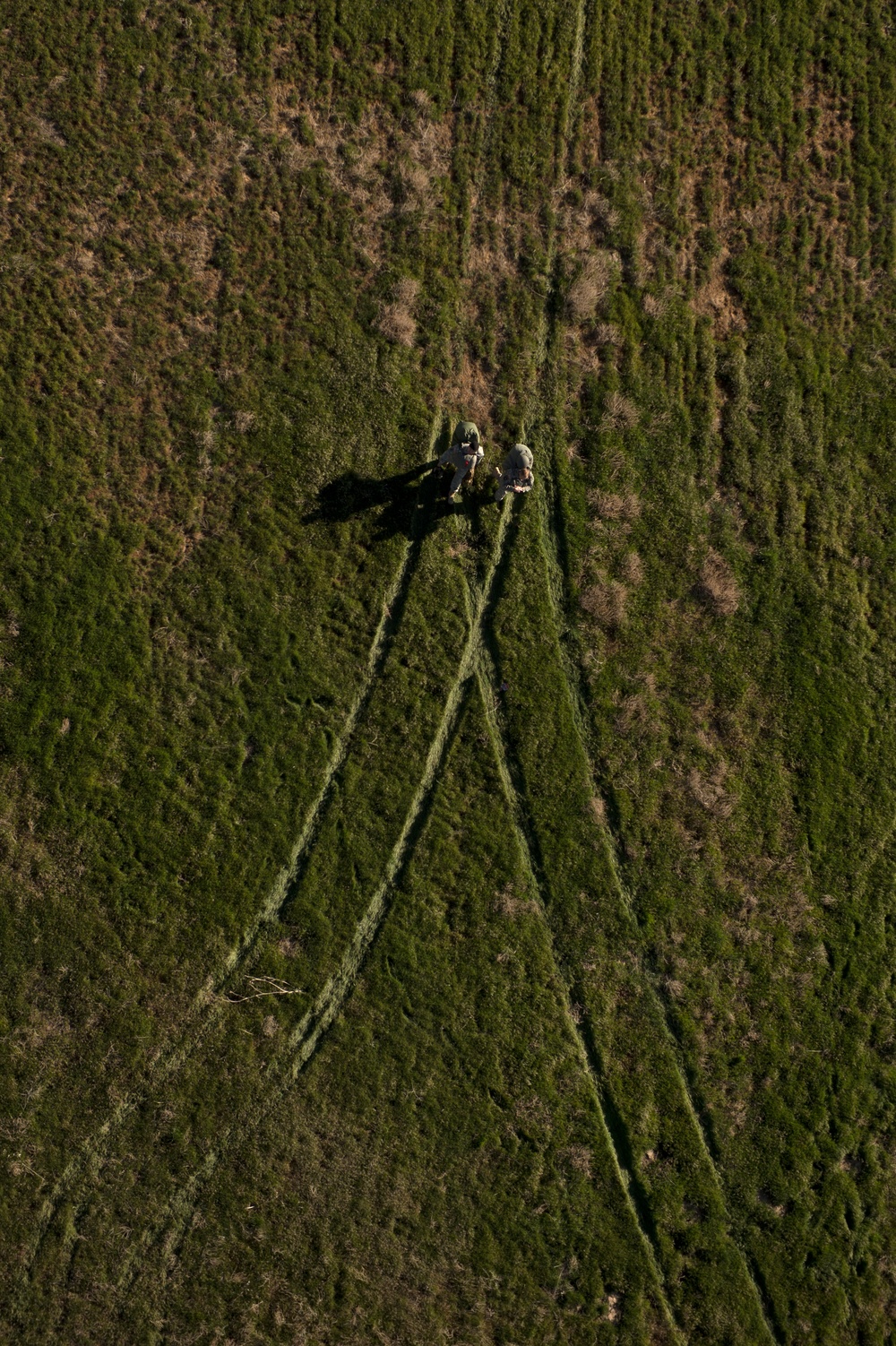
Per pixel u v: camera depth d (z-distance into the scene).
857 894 12.38
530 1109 11.64
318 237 12.48
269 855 11.77
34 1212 11.13
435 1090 11.59
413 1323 11.19
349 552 12.22
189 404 12.20
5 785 11.67
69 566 11.93
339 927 11.74
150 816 11.74
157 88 12.45
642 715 12.34
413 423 12.39
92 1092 11.36
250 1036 11.52
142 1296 11.06
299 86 12.66
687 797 12.32
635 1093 11.80
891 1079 12.11
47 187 12.26
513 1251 11.39
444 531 12.33
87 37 12.43
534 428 12.59
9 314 12.10
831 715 12.59
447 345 12.54
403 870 11.87
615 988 11.95
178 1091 11.41
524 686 12.24
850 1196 11.82
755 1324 11.45
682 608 12.57
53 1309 10.99
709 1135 11.82
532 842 12.07
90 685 11.82
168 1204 11.23
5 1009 11.45
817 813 12.44
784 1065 12.00
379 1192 11.39
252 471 12.19
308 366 12.34
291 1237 11.27
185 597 12.02
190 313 12.30
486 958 11.82
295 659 12.05
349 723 12.04
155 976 11.55
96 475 12.07
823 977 12.22
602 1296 11.41
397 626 12.19
